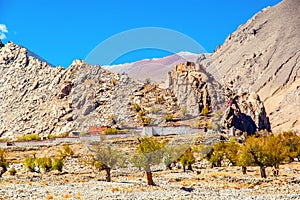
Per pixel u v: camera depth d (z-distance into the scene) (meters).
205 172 69.19
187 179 57.25
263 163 61.06
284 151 65.00
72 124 181.88
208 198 37.56
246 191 45.22
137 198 35.75
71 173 72.00
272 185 52.38
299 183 54.50
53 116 196.38
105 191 41.00
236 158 74.44
